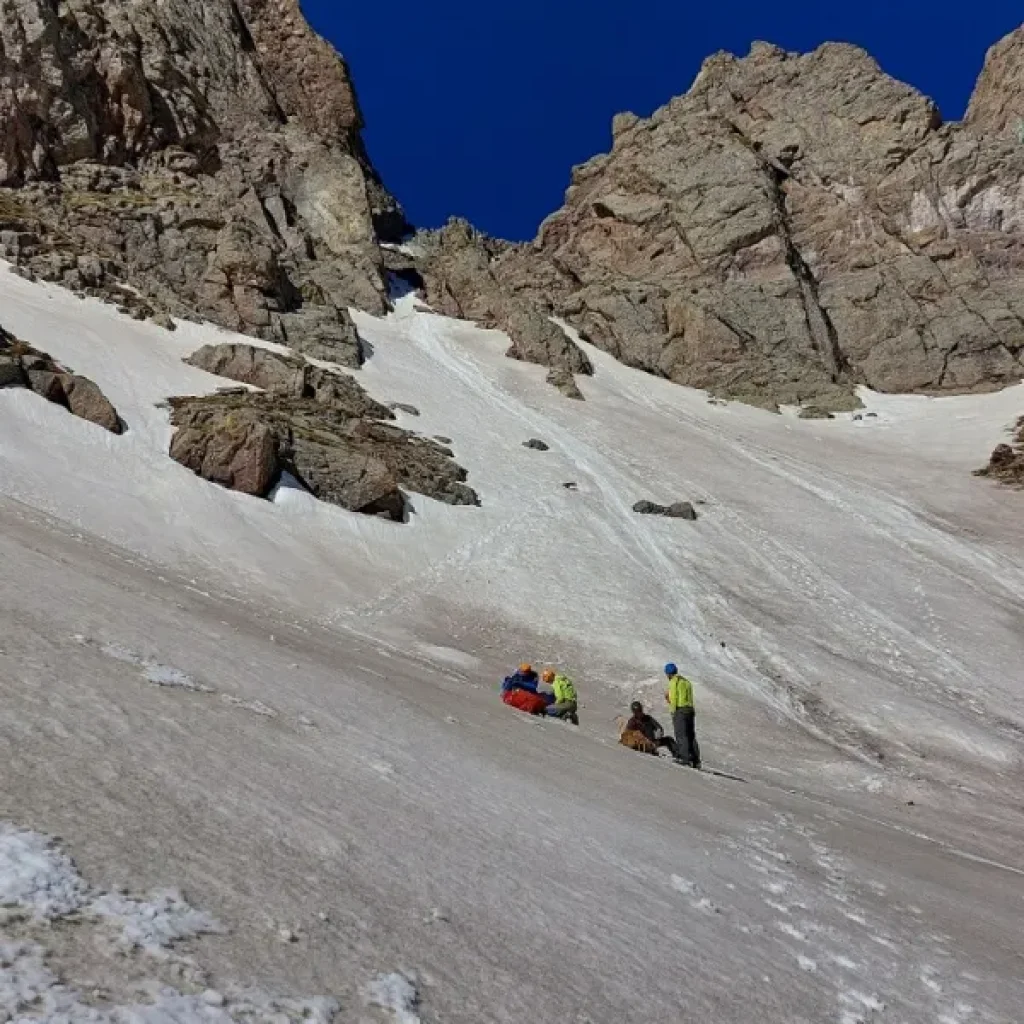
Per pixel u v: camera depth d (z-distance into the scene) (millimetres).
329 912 3654
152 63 76938
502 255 102688
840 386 76625
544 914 4590
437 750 8242
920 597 35812
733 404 73188
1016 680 28297
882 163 92000
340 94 100625
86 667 6516
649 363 80062
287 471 32812
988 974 6062
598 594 31188
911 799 17547
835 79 98688
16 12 65750
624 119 105062
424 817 5688
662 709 22250
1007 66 96625
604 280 89188
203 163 77562
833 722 23188
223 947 3059
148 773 4613
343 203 84375
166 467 30016
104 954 2758
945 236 86375
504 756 9297
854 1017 4535
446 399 58875
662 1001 3949
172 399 36781
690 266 87562
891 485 54750
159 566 20328
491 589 30391
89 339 41500
